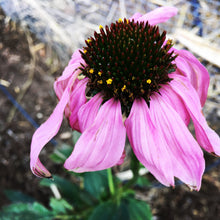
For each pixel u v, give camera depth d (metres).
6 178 0.27
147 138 0.13
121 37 0.14
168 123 0.13
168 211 0.25
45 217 0.19
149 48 0.14
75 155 0.13
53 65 0.32
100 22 0.26
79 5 0.26
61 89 0.15
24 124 0.30
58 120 0.13
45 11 0.28
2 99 0.31
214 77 0.22
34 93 0.31
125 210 0.18
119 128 0.13
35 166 0.13
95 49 0.14
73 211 0.21
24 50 0.33
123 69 0.14
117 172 0.25
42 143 0.13
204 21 0.23
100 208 0.18
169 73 0.14
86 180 0.20
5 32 0.35
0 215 0.19
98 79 0.14
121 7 0.24
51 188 0.25
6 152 0.28
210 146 0.13
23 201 0.24
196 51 0.22
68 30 0.27
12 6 0.32
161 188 0.26
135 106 0.14
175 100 0.14
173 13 0.15
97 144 0.13
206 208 0.25
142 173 0.21
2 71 0.33
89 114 0.14
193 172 0.13
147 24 0.14
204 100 0.15
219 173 0.26
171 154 0.13
